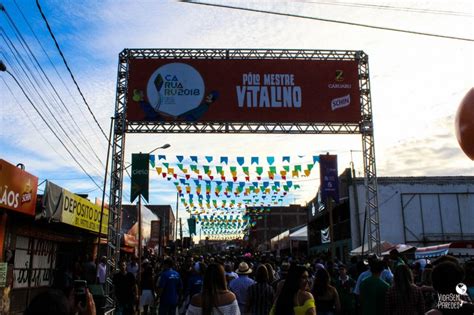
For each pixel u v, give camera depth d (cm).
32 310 219
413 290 632
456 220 2897
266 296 768
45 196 1465
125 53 1770
